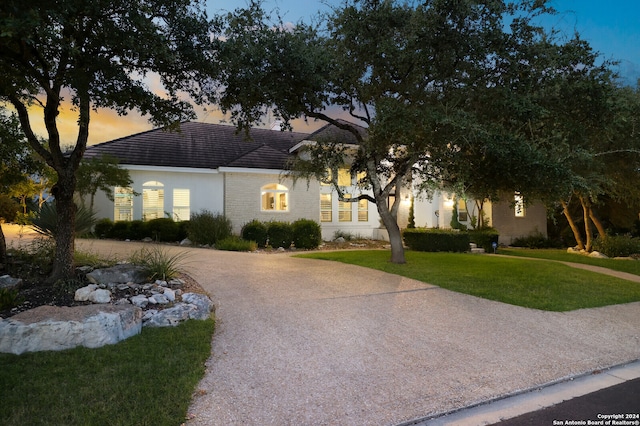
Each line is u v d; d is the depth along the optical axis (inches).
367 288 335.0
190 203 709.9
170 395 149.5
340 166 600.7
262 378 170.4
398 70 397.7
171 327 223.0
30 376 159.3
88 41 231.3
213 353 195.6
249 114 393.1
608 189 652.7
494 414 149.3
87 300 238.5
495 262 515.8
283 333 224.7
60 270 272.2
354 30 391.2
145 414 136.1
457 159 366.3
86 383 155.8
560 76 371.6
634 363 205.3
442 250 657.0
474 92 385.1
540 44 364.5
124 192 676.7
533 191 370.9
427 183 439.8
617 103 373.4
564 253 733.3
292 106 399.9
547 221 968.9
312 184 765.3
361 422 139.5
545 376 181.6
